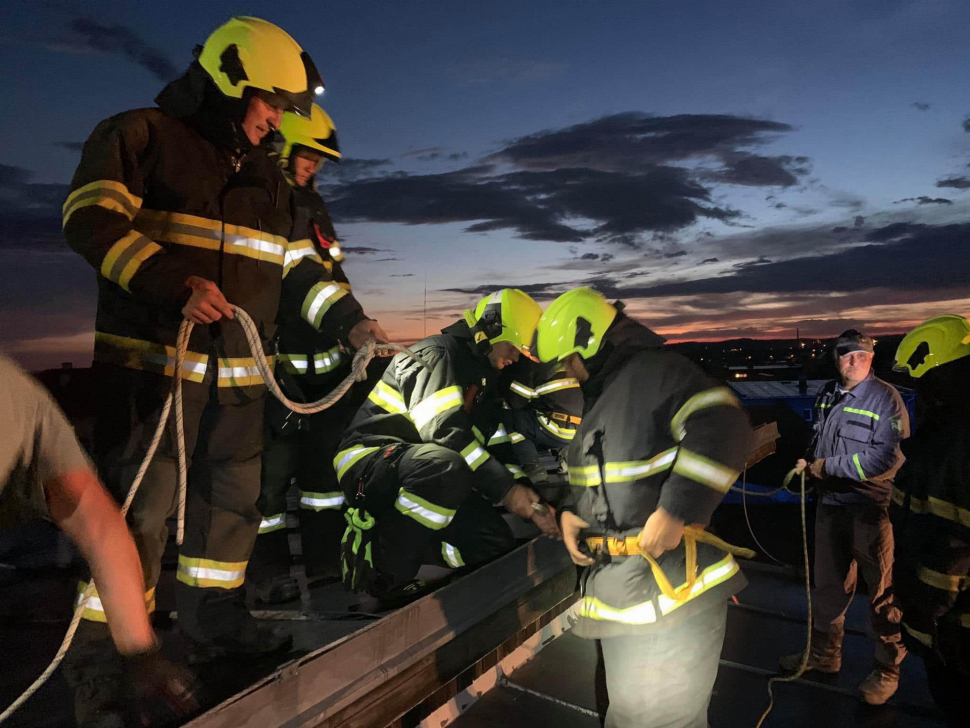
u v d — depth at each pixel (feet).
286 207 7.47
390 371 10.19
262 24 6.66
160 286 5.78
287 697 5.49
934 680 7.86
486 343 10.44
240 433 7.09
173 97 6.59
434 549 11.36
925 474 7.88
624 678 6.41
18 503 3.49
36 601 9.02
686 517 5.83
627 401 6.41
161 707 5.33
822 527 10.80
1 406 3.14
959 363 7.70
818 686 10.30
